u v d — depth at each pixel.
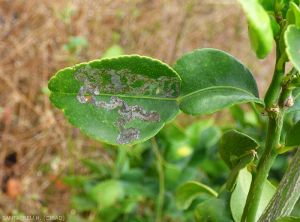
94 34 0.50
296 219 0.13
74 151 0.42
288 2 0.11
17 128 0.44
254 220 0.14
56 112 0.44
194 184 0.20
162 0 0.57
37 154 0.44
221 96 0.12
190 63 0.13
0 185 0.42
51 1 0.48
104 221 0.35
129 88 0.12
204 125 0.40
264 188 0.16
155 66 0.12
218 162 0.36
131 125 0.12
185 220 0.34
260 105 0.13
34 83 0.46
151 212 0.38
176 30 0.57
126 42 0.54
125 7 0.53
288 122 0.16
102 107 0.12
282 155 0.33
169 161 0.36
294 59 0.10
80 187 0.38
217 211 0.17
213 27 0.62
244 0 0.10
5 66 0.46
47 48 0.47
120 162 0.36
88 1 0.50
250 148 0.14
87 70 0.12
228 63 0.13
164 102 0.13
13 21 0.47
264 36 0.10
